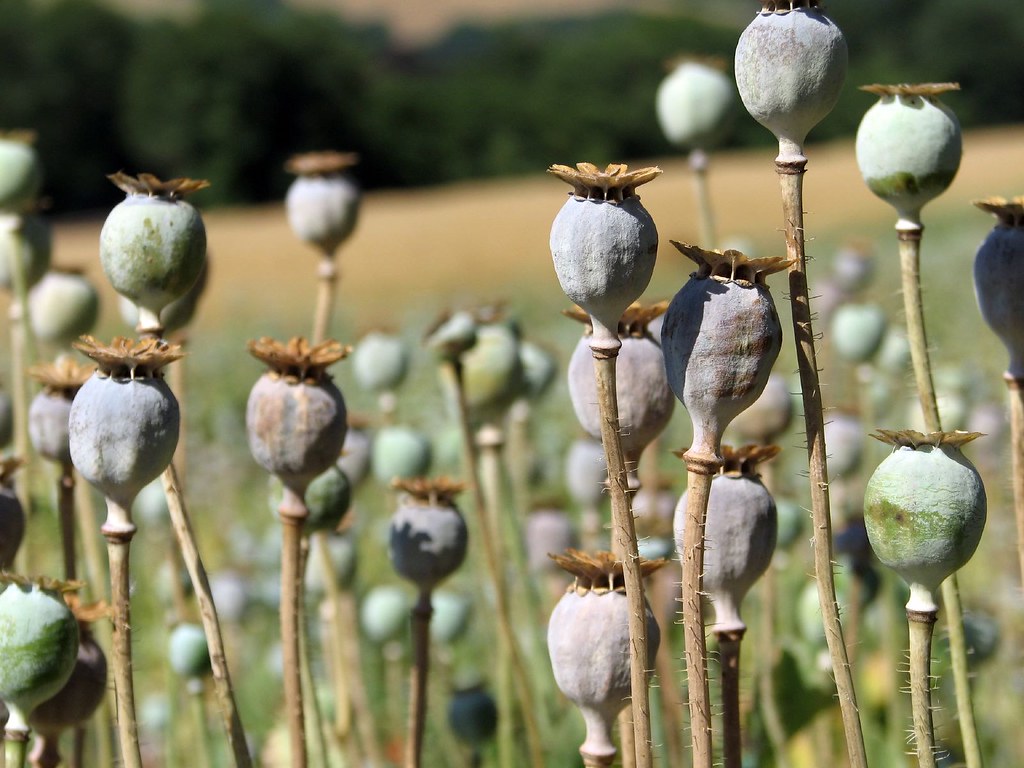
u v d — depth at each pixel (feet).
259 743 5.41
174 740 4.37
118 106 76.74
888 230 36.24
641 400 3.28
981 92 85.51
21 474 3.97
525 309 25.09
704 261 2.88
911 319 3.20
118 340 3.02
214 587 5.96
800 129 2.94
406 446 5.00
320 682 5.07
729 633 3.19
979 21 84.89
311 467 3.25
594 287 2.85
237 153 76.74
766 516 3.17
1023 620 5.14
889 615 4.32
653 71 83.56
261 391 3.25
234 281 38.88
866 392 5.12
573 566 3.07
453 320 4.13
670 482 4.49
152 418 2.98
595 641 3.03
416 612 3.79
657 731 3.75
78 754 3.67
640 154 83.56
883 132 3.18
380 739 5.74
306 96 78.13
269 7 113.39
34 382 4.03
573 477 5.26
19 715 3.02
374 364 5.44
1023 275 3.24
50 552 4.34
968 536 2.90
